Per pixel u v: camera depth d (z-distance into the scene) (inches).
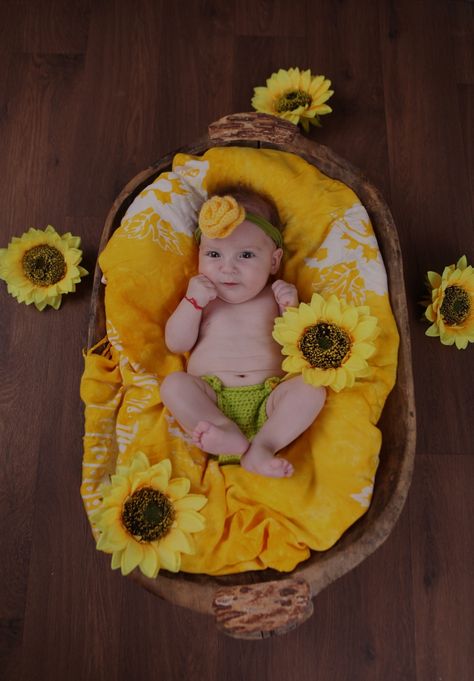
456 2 85.5
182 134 80.4
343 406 57.3
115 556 50.6
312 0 85.5
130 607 63.2
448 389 70.3
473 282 66.2
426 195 78.0
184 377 57.5
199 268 63.8
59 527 65.8
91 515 56.1
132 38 84.0
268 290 65.2
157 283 62.9
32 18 84.9
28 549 65.1
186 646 62.2
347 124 80.7
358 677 61.5
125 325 61.0
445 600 63.6
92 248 75.6
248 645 62.2
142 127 80.6
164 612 63.1
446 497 66.9
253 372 61.4
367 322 54.4
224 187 67.1
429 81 82.7
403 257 75.2
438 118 81.2
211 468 58.1
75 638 62.6
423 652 62.2
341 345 54.9
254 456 54.3
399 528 65.7
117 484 51.8
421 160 79.4
